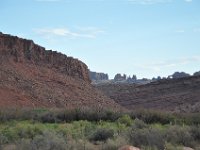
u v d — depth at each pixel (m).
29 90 57.56
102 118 35.94
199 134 24.30
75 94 69.19
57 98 60.84
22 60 69.44
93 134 22.55
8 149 15.92
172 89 105.69
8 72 59.97
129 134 21.36
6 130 22.31
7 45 68.00
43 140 16.66
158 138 20.55
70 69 83.19
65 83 72.00
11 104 48.94
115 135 21.72
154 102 93.62
